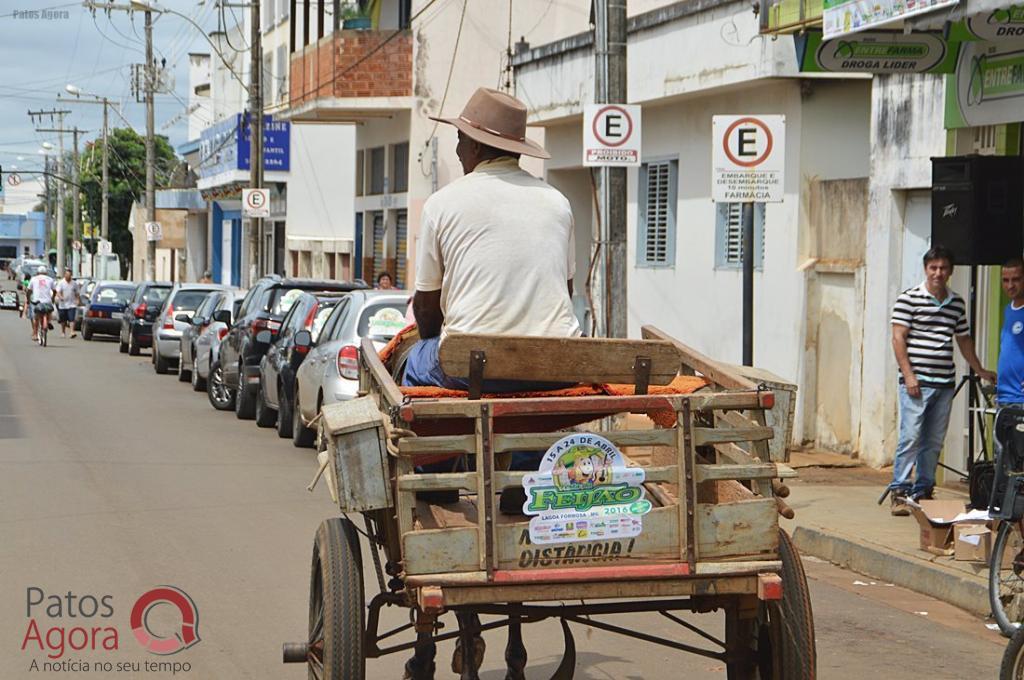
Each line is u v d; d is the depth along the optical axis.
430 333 6.87
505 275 6.49
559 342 6.18
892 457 16.14
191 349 27.73
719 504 5.84
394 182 38.16
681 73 20.03
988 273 14.45
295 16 42.78
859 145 17.98
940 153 14.93
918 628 9.66
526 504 5.68
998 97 13.73
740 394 5.88
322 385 16.72
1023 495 9.23
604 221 15.26
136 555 11.02
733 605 6.27
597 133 14.75
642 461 7.36
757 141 13.05
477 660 6.78
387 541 6.15
